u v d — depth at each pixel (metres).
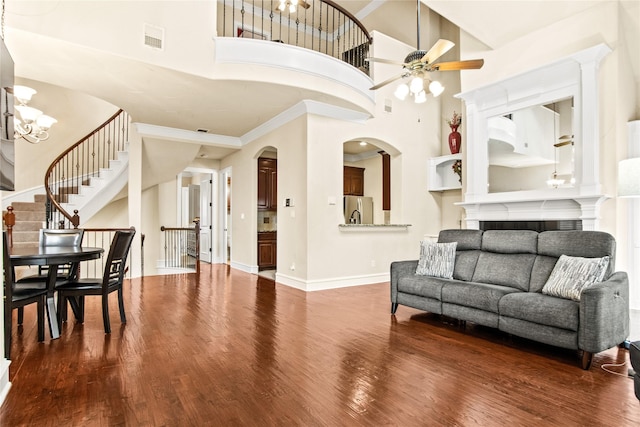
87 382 2.21
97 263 7.37
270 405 1.97
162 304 4.26
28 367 2.43
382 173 7.79
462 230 4.17
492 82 4.55
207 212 8.74
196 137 6.46
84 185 6.56
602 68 3.83
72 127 7.12
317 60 4.60
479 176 4.84
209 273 6.69
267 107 5.17
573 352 2.81
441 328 3.44
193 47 3.92
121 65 3.69
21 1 3.02
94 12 3.35
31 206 5.95
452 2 4.21
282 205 5.77
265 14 7.04
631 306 3.85
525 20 4.24
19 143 6.51
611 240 2.92
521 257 3.49
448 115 6.84
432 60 3.31
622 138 3.78
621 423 1.80
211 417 1.84
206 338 3.05
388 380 2.29
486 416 1.87
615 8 3.73
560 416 1.87
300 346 2.89
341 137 5.52
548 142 4.17
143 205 7.73
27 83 6.59
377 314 3.93
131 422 1.79
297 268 5.36
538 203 4.21
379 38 5.88
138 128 5.89
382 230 5.98
